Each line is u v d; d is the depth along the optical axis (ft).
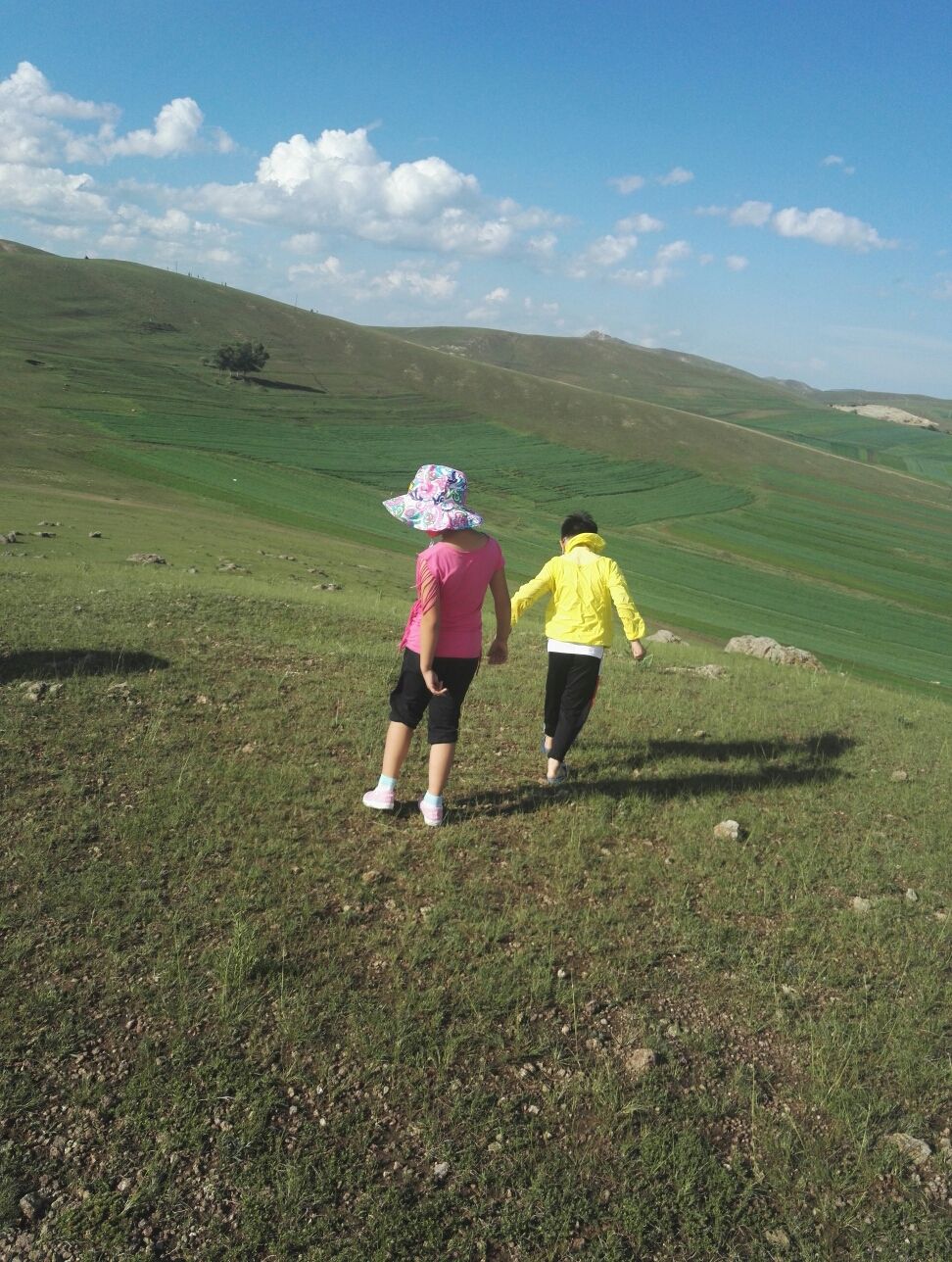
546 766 20.70
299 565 80.89
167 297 506.89
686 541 224.74
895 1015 12.26
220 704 21.81
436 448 316.40
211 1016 10.87
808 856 16.84
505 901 14.23
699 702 29.30
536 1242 8.61
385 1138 9.53
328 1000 11.35
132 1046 10.33
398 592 76.84
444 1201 8.88
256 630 31.63
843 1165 9.80
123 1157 8.97
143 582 41.45
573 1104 10.19
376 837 15.92
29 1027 10.40
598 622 18.81
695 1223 8.95
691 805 18.88
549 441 360.28
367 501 207.51
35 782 16.29
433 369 468.34
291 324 515.50
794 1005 12.31
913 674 125.70
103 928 12.30
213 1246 8.21
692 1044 11.39
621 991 12.25
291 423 311.27
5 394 260.01
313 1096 9.94
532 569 172.45
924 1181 9.74
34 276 481.05
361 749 19.98
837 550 230.68
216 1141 9.24
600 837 16.89
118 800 16.05
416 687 16.02
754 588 181.68
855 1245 8.87
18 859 13.67
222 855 14.57
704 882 15.65
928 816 19.80
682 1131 10.02
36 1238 8.16
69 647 25.25
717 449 381.19
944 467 474.49
